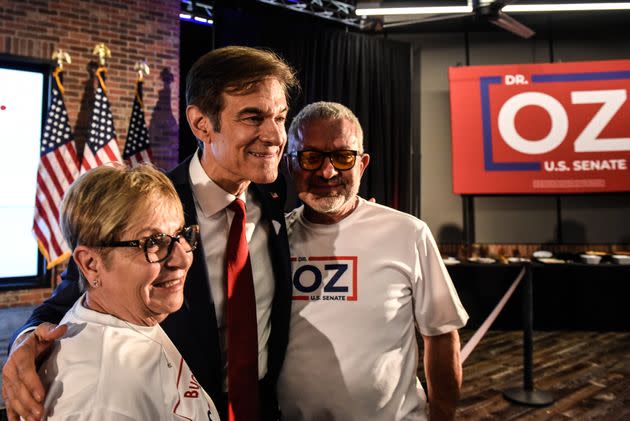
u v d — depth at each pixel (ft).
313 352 3.78
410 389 3.93
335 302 3.84
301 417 3.78
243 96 2.89
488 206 17.46
